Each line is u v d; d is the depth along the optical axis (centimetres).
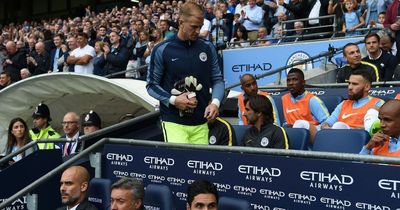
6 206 416
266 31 1055
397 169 276
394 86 582
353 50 599
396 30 739
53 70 1062
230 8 1230
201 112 361
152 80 358
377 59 617
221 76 367
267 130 385
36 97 721
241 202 315
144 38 936
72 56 881
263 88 691
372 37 611
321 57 826
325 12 966
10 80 965
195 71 351
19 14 2911
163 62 353
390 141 333
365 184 289
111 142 433
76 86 671
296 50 919
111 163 430
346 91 599
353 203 293
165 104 352
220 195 354
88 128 542
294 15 1016
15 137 567
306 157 314
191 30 343
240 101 552
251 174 340
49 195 444
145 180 403
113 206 335
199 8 344
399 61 705
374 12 906
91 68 882
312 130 453
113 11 1845
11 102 730
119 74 850
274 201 329
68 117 539
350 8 909
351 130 391
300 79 517
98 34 1289
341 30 923
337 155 300
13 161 540
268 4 1098
